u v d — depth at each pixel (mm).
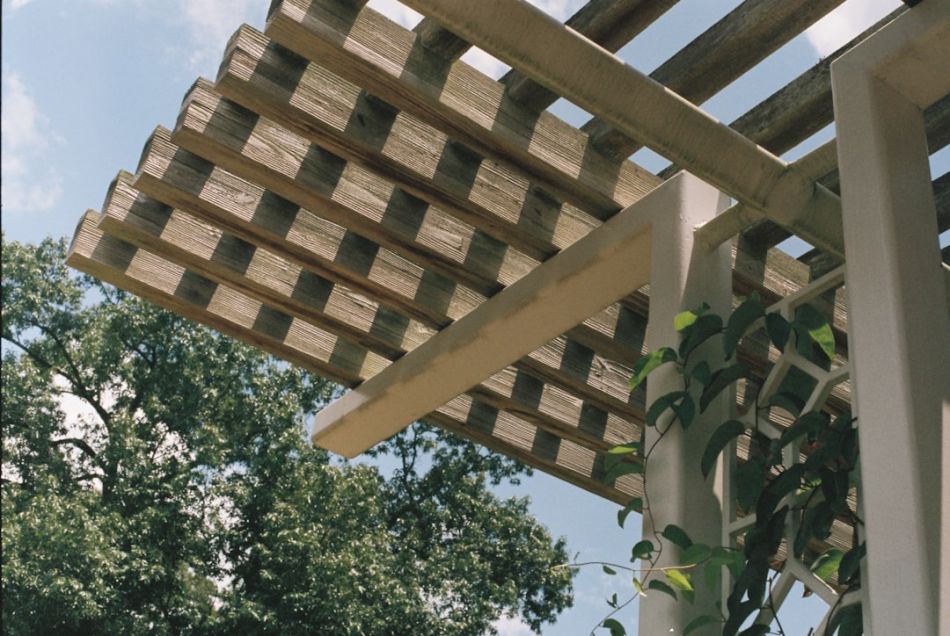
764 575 1909
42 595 12234
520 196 2686
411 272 3006
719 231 2350
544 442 3688
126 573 13344
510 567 16281
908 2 1770
